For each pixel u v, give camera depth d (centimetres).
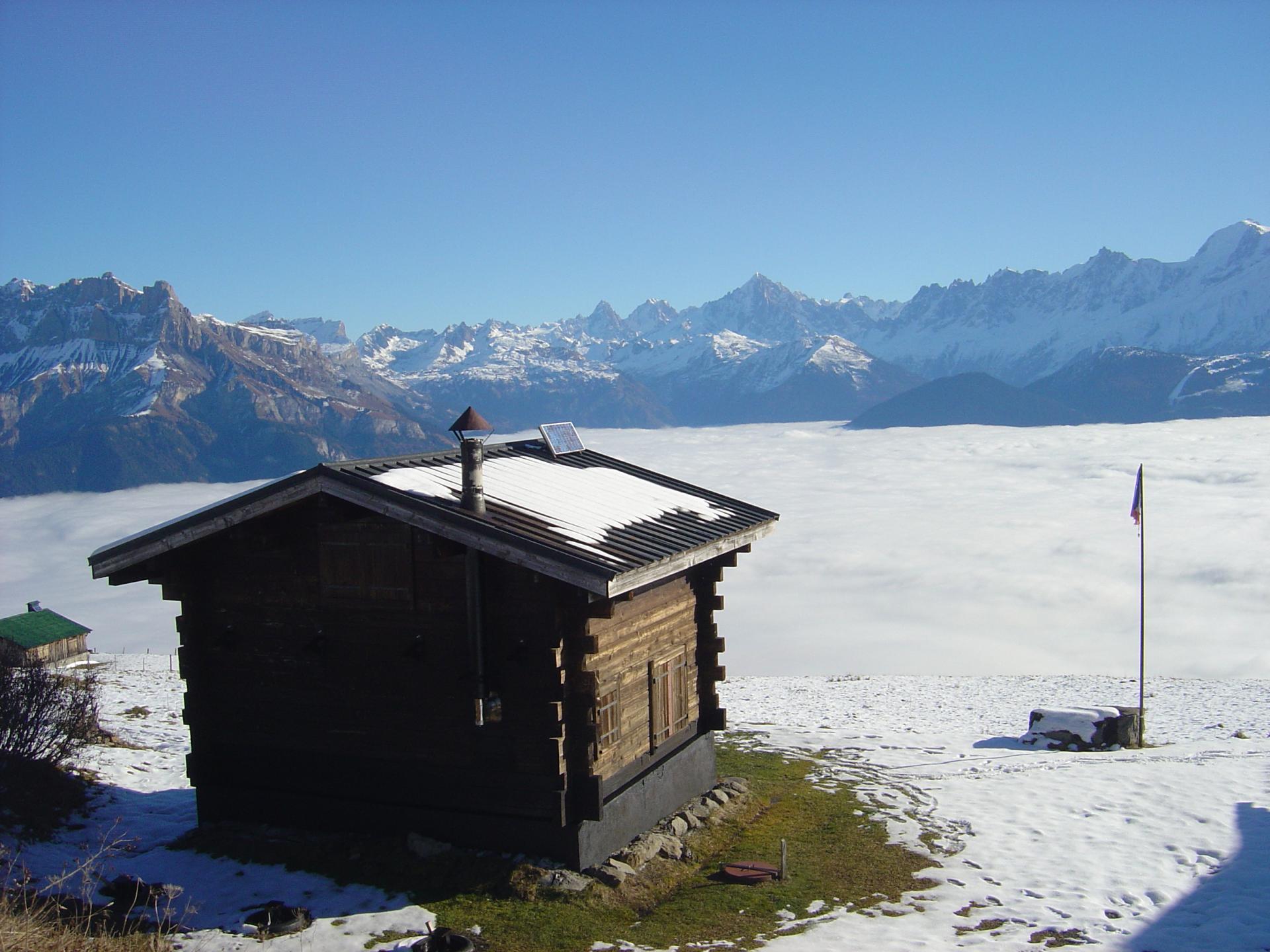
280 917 1201
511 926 1206
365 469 1405
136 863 1376
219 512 1381
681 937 1211
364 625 1414
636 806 1473
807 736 2759
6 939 1002
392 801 1412
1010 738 2858
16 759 1521
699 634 1758
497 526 1271
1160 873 1465
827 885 1404
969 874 1466
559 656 1318
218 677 1506
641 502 1641
